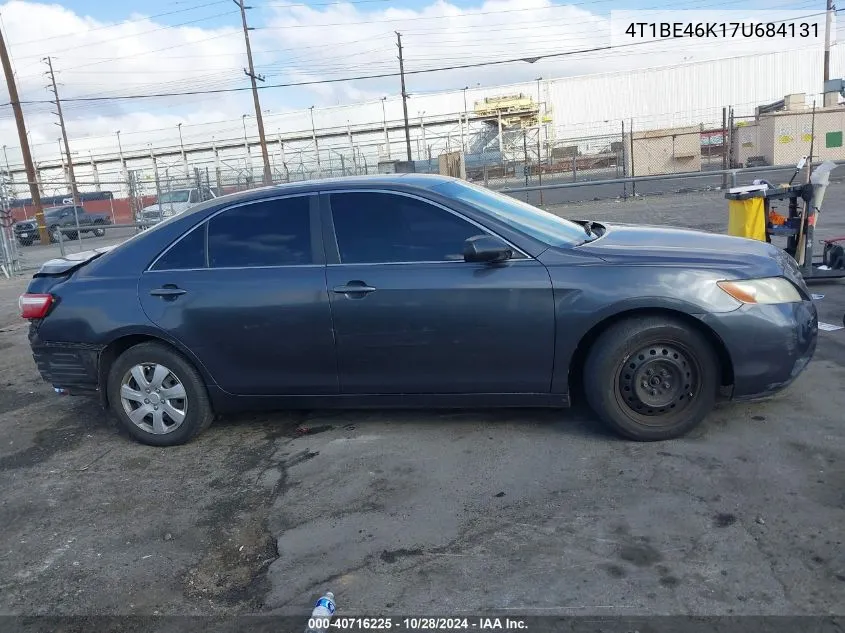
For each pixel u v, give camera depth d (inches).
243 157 1982.0
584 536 126.1
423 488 149.3
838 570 111.2
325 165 1982.0
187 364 180.1
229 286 173.0
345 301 165.2
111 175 2476.6
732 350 153.6
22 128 1146.0
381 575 120.1
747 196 298.5
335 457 168.9
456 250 164.1
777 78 1892.2
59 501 160.6
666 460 151.7
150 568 130.2
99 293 181.9
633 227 198.5
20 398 242.4
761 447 154.1
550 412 183.6
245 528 141.2
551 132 2028.8
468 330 160.9
